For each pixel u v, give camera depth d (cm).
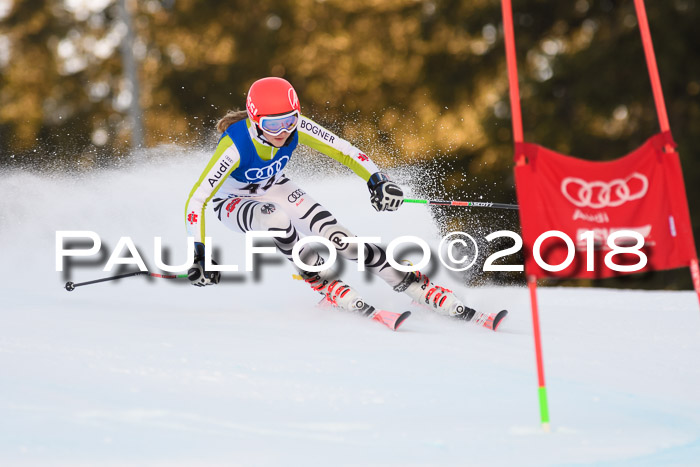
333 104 7619
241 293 1945
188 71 7812
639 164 1137
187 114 7850
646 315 1847
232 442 927
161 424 964
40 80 8981
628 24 5525
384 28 7538
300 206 1716
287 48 7875
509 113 5891
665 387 1230
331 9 7800
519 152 1102
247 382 1141
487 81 6412
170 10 8188
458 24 6300
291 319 1623
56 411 984
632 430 1030
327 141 1694
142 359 1219
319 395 1109
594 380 1248
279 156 1655
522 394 1163
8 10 8906
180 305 1777
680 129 5528
